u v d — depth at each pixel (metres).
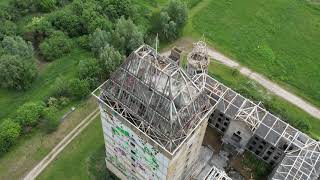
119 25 131.25
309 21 151.50
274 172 98.38
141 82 73.50
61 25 139.88
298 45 142.38
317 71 134.12
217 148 110.75
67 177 103.31
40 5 147.62
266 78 130.88
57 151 108.19
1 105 118.50
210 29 146.38
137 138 77.00
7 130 105.19
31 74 122.00
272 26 148.38
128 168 94.38
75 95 118.38
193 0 156.12
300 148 99.19
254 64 135.00
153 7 154.38
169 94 70.00
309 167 95.88
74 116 115.81
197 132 79.94
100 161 106.62
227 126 110.88
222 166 106.50
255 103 113.81
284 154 101.25
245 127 102.31
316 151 99.44
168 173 79.69
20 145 108.31
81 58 133.12
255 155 109.44
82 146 109.62
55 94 119.69
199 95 75.75
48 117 110.31
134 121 75.12
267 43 142.00
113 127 82.38
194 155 91.81
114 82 77.06
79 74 122.75
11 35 133.25
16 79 120.44
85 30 141.00
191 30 146.00
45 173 103.62
